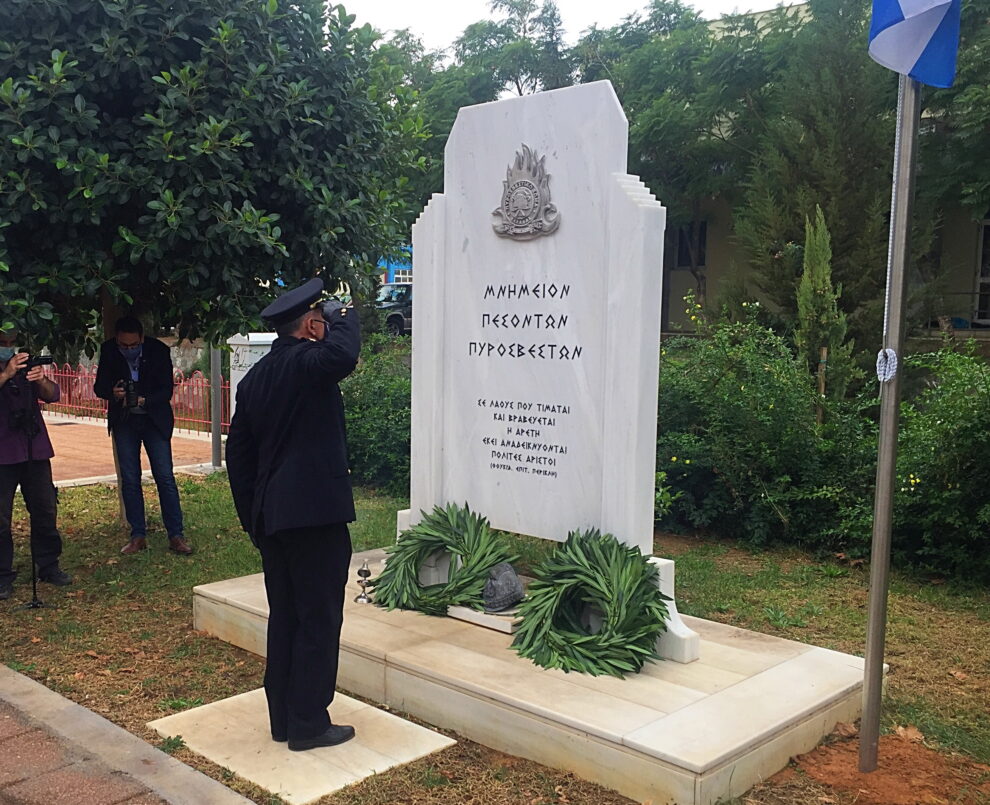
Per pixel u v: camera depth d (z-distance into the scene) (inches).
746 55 694.5
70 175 225.1
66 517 348.2
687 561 283.7
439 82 880.3
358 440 418.9
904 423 304.3
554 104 193.5
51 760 148.7
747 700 156.8
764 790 141.4
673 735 141.9
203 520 342.6
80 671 192.5
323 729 155.0
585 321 191.2
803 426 300.0
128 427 290.0
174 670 195.0
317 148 259.9
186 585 258.8
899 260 136.7
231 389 481.1
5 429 244.1
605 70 904.3
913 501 263.1
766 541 305.4
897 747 158.7
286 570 153.3
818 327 375.2
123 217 246.8
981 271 741.9
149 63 230.2
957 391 263.0
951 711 178.2
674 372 337.7
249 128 243.3
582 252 190.9
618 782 141.7
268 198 253.0
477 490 215.8
